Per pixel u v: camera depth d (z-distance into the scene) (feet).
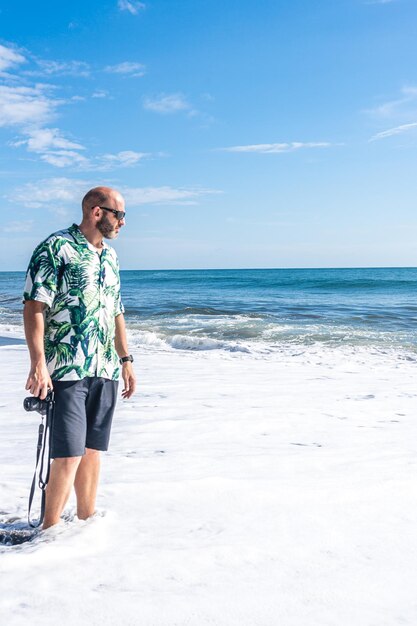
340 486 12.17
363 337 48.83
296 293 131.54
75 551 8.47
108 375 9.49
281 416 19.36
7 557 8.09
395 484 12.34
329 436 16.81
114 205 9.45
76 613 6.84
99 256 9.50
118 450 14.97
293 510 10.71
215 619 6.81
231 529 9.70
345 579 7.94
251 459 14.20
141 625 6.64
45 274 8.96
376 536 9.52
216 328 55.98
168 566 8.16
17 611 6.84
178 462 13.79
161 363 34.17
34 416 18.90
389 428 17.94
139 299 110.01
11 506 10.54
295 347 43.29
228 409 20.40
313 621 6.84
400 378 28.99
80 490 9.74
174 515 10.29
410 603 7.31
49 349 9.15
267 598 7.35
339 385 26.48
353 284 167.73
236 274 373.61
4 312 80.79
